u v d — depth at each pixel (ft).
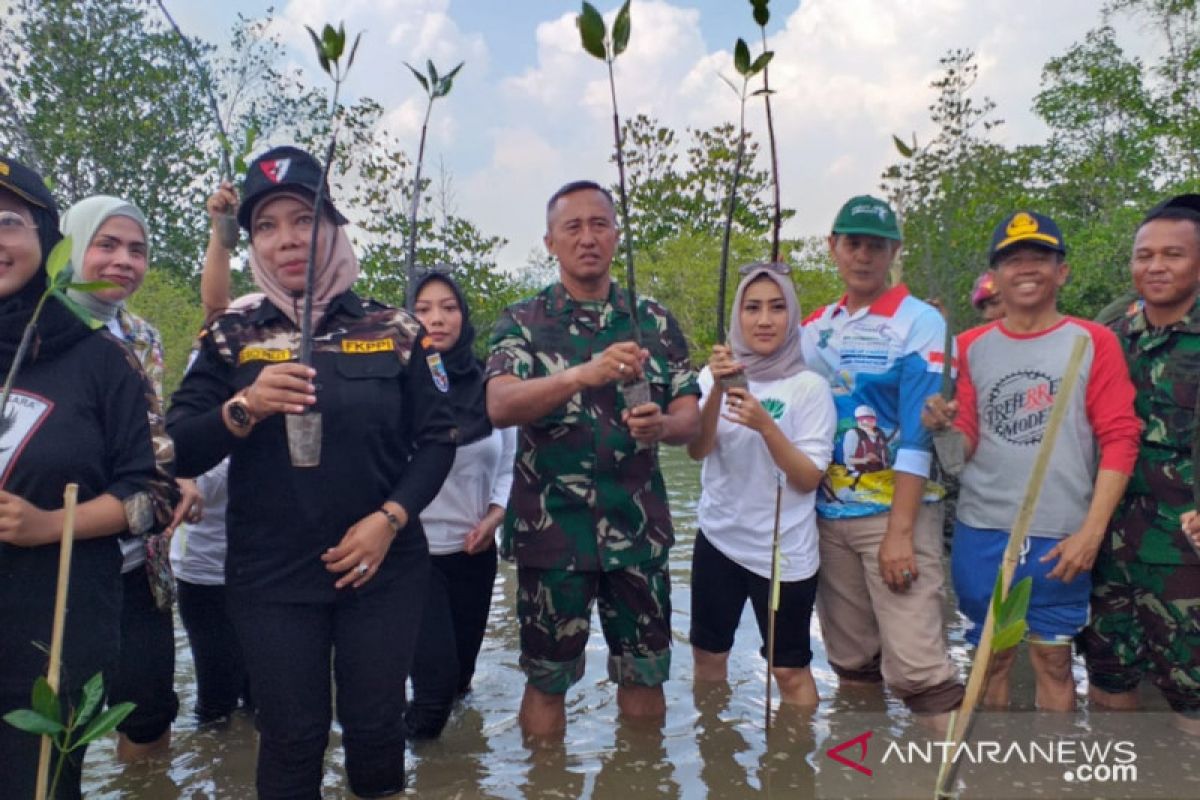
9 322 6.86
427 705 10.55
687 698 11.69
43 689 5.35
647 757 9.90
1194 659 9.98
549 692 10.40
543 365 10.28
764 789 9.06
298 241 8.06
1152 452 10.18
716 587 11.91
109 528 6.98
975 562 10.75
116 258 9.34
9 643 6.65
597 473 10.16
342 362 8.00
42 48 44.39
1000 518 10.48
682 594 17.16
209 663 11.07
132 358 7.55
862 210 11.03
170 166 49.03
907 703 10.89
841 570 11.50
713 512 11.76
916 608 10.71
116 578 7.37
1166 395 10.07
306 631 7.82
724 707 11.33
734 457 11.35
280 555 7.79
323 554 7.83
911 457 10.57
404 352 8.32
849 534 11.23
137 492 7.15
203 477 10.73
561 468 10.17
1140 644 10.64
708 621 12.09
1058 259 10.45
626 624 10.57
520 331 10.42
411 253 8.61
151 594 9.80
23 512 6.41
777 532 8.54
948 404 9.41
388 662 8.07
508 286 50.29
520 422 9.81
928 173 8.84
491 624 15.88
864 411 11.16
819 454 10.84
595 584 10.40
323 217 8.15
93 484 7.06
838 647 11.88
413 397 8.50
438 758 10.06
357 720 8.11
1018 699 11.47
